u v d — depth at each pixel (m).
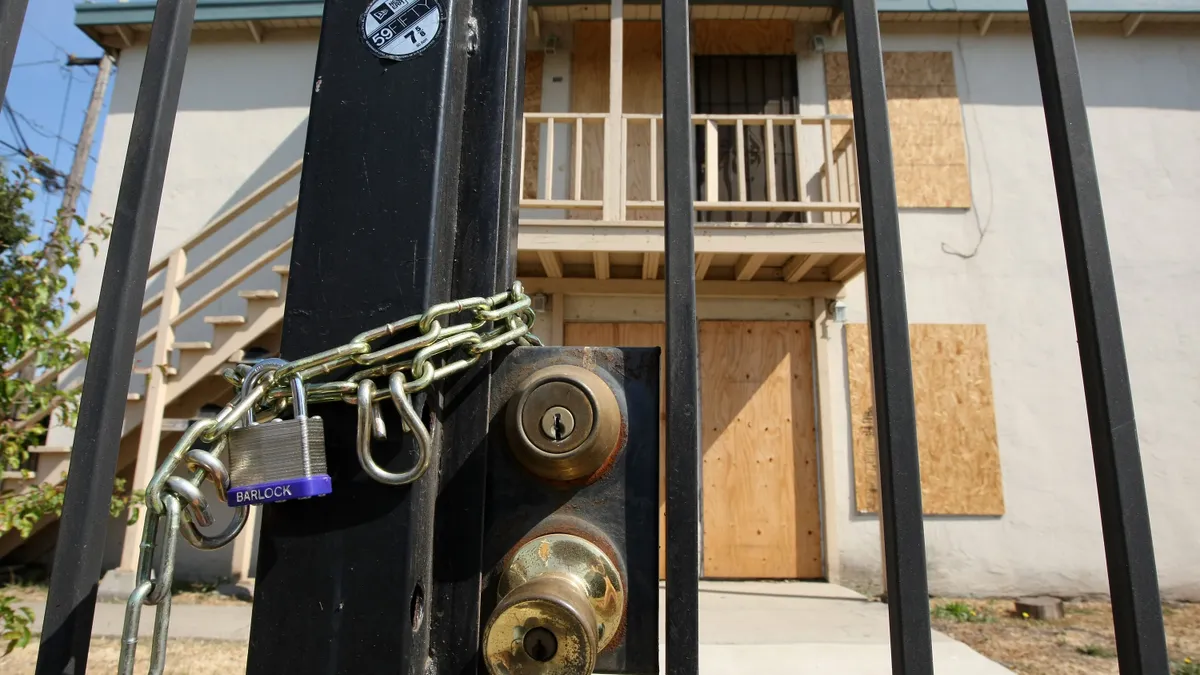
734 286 5.92
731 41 6.54
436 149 0.71
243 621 4.25
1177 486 5.84
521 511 0.70
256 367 0.65
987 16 6.41
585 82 6.51
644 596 0.67
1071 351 6.03
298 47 6.83
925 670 0.67
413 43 0.74
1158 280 6.15
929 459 5.87
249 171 6.61
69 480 0.72
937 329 6.07
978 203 6.29
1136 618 0.69
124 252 0.78
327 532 0.64
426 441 0.62
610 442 0.69
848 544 5.65
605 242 4.91
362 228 0.70
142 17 6.56
